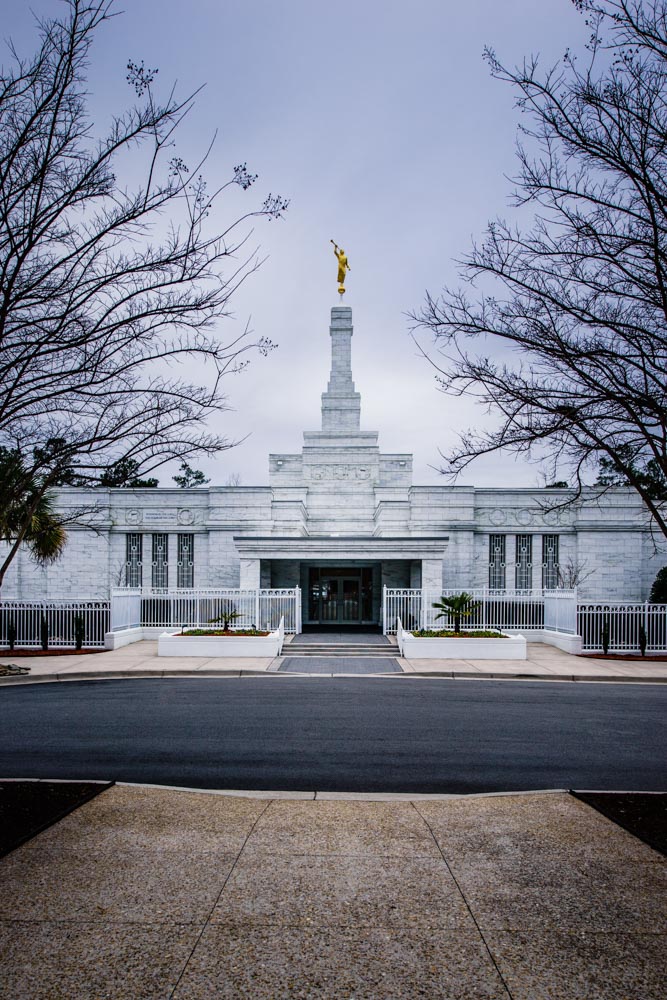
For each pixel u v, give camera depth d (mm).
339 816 7707
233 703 16094
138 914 5289
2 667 20672
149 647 27203
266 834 7074
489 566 39000
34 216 7340
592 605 27047
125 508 39594
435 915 5320
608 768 10422
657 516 8805
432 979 4480
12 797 8156
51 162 7512
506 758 11039
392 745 11922
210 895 5625
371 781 9641
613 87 7402
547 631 29016
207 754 11195
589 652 25531
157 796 8406
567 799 8398
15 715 14609
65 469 9508
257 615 29453
